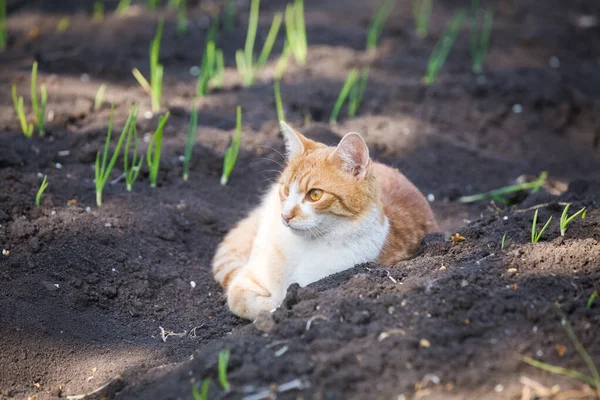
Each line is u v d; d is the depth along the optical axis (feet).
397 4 64.13
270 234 28.45
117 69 47.29
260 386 21.31
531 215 30.35
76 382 24.95
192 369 22.79
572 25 62.80
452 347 21.77
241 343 23.03
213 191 37.37
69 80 45.21
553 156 43.96
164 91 45.16
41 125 38.37
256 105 44.11
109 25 54.65
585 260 25.27
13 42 51.11
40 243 30.50
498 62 54.29
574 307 22.94
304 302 24.49
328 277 26.58
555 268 25.17
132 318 28.78
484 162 41.88
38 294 28.37
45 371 25.50
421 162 40.93
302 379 21.29
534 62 55.16
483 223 30.63
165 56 50.03
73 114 40.88
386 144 41.63
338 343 22.24
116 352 26.53
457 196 38.75
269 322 23.95
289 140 29.01
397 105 46.01
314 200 26.61
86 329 27.55
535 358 21.09
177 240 33.40
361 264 27.22
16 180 34.40
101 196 34.47
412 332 22.45
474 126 45.55
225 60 50.75
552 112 47.65
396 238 29.55
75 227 31.73
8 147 36.88
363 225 27.25
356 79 48.70
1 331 26.35
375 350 21.85
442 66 52.03
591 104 47.44
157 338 27.68
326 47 53.01
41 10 57.16
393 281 25.62
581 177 41.42
